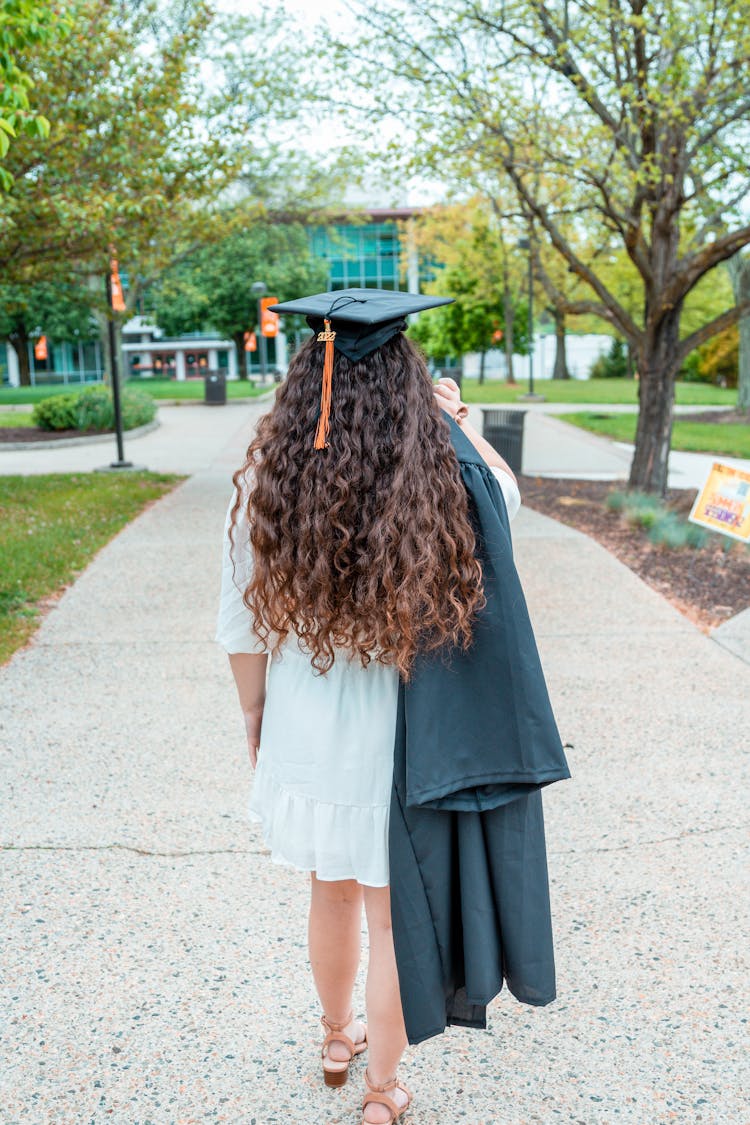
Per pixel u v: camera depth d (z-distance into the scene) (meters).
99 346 53.81
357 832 1.87
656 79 9.44
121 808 3.76
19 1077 2.34
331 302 1.78
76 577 7.63
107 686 5.17
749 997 2.65
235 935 2.94
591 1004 2.63
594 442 20.55
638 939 2.93
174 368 56.72
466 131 10.24
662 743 4.40
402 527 1.68
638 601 6.87
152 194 9.95
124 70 10.45
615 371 56.31
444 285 45.41
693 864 3.35
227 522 1.85
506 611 1.75
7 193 9.62
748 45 8.60
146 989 2.68
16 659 5.62
